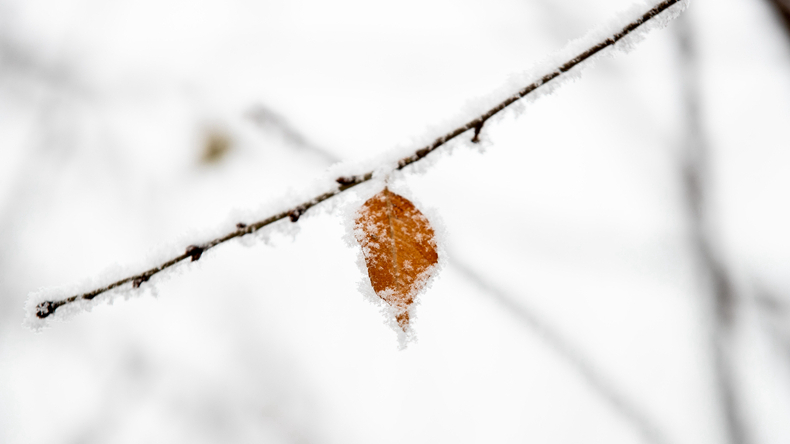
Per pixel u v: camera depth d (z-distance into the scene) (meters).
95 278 0.61
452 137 0.60
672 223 0.93
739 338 0.82
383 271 0.60
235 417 0.93
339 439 0.89
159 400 0.95
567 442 0.84
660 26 0.61
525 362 0.88
